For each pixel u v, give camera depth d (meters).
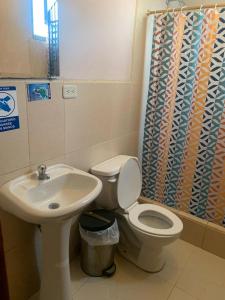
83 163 1.66
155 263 1.73
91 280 1.66
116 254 1.90
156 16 1.84
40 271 1.53
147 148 2.17
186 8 1.70
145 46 2.01
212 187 1.91
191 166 1.96
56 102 1.35
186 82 1.83
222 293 1.61
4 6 1.02
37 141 1.30
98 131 1.73
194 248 2.02
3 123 1.11
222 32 1.61
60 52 1.30
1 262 1.17
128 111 2.01
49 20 1.19
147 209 1.85
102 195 1.73
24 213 1.01
